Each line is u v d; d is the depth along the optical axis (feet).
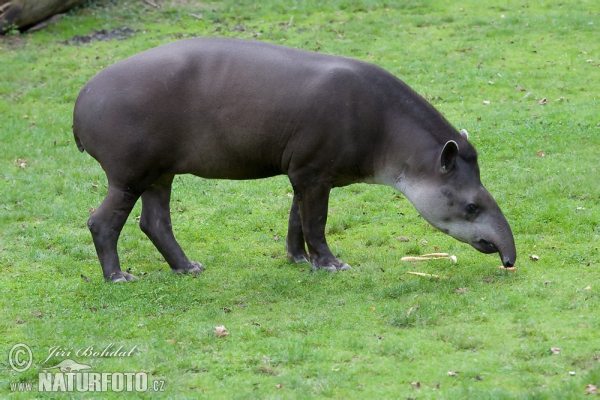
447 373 36.70
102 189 69.05
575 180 64.08
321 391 35.76
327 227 59.93
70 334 42.91
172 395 36.19
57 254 56.39
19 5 107.34
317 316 44.01
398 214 62.44
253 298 47.67
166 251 52.70
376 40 103.50
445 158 46.91
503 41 101.55
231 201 66.49
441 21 109.81
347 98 47.50
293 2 118.42
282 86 47.47
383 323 42.86
